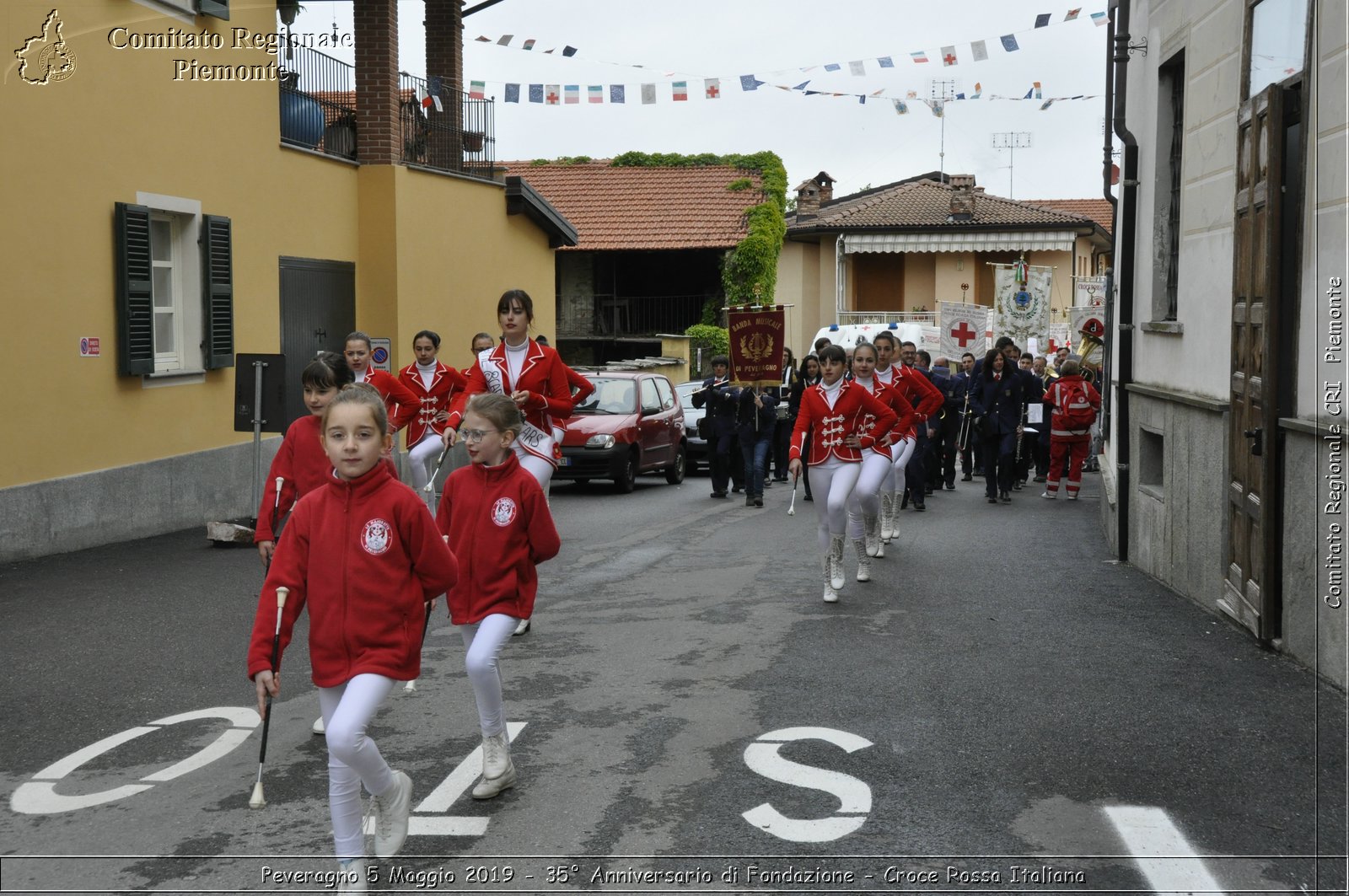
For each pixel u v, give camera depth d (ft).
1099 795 17.80
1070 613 30.73
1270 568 25.64
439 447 41.19
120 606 31.91
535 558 18.79
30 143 38.99
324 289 59.16
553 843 16.42
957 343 91.30
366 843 16.52
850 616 30.66
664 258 127.03
